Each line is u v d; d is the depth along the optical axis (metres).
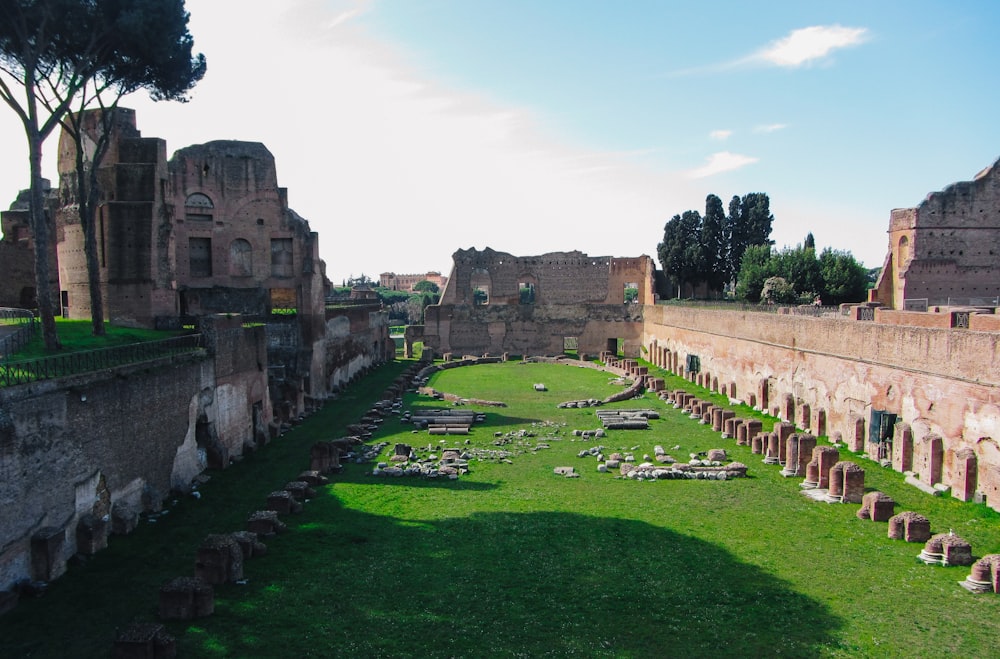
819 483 24.31
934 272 45.88
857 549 18.59
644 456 29.22
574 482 25.64
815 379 32.91
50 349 23.22
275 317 43.31
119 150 36.16
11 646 13.72
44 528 16.91
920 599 15.62
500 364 66.25
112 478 20.05
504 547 18.88
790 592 16.03
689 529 20.30
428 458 29.20
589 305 73.50
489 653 13.31
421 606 15.32
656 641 13.83
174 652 12.98
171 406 23.95
